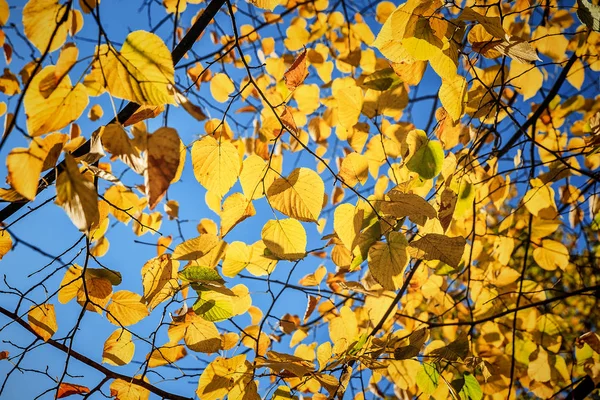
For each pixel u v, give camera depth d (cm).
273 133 125
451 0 90
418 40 90
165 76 81
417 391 138
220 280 98
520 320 137
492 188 137
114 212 114
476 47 93
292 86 93
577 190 146
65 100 79
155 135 77
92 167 84
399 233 93
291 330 136
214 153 95
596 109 142
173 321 102
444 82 98
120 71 80
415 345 108
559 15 146
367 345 113
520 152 126
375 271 91
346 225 96
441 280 138
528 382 138
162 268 98
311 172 92
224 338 112
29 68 102
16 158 79
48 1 79
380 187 128
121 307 102
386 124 114
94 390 102
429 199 110
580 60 135
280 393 104
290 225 97
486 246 162
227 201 98
